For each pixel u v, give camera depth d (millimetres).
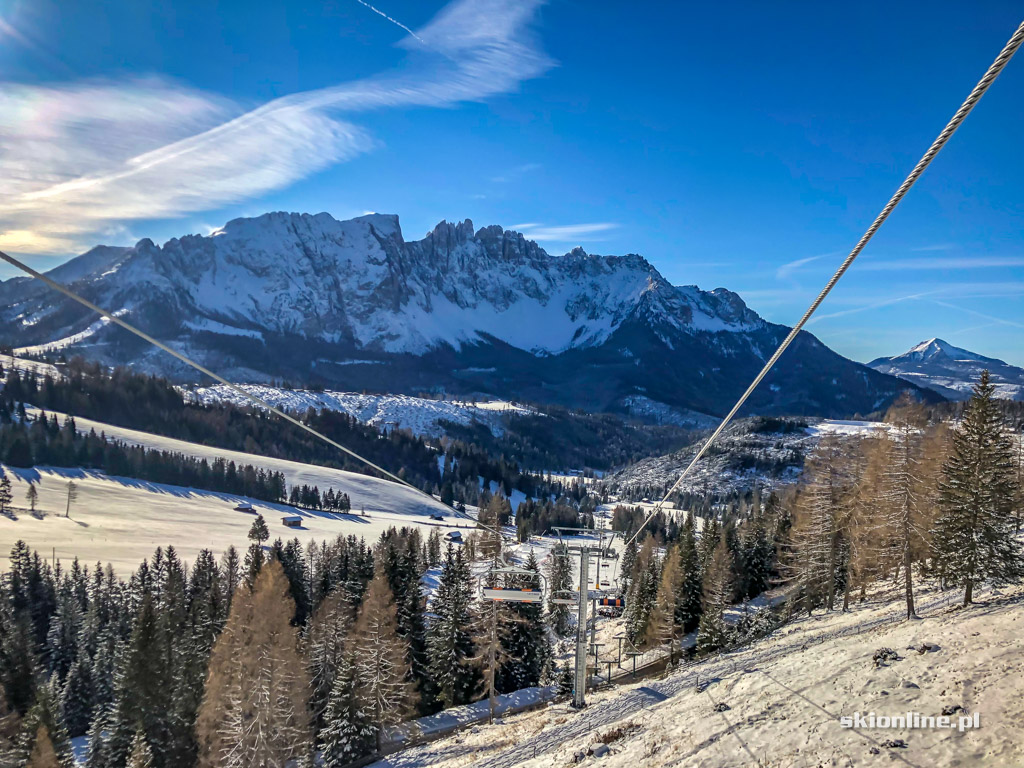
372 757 42219
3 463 166250
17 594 77312
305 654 48875
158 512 153375
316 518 176500
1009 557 32188
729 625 63469
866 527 46375
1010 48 6609
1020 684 17125
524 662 56719
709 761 18578
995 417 33594
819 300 11625
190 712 45688
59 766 39281
